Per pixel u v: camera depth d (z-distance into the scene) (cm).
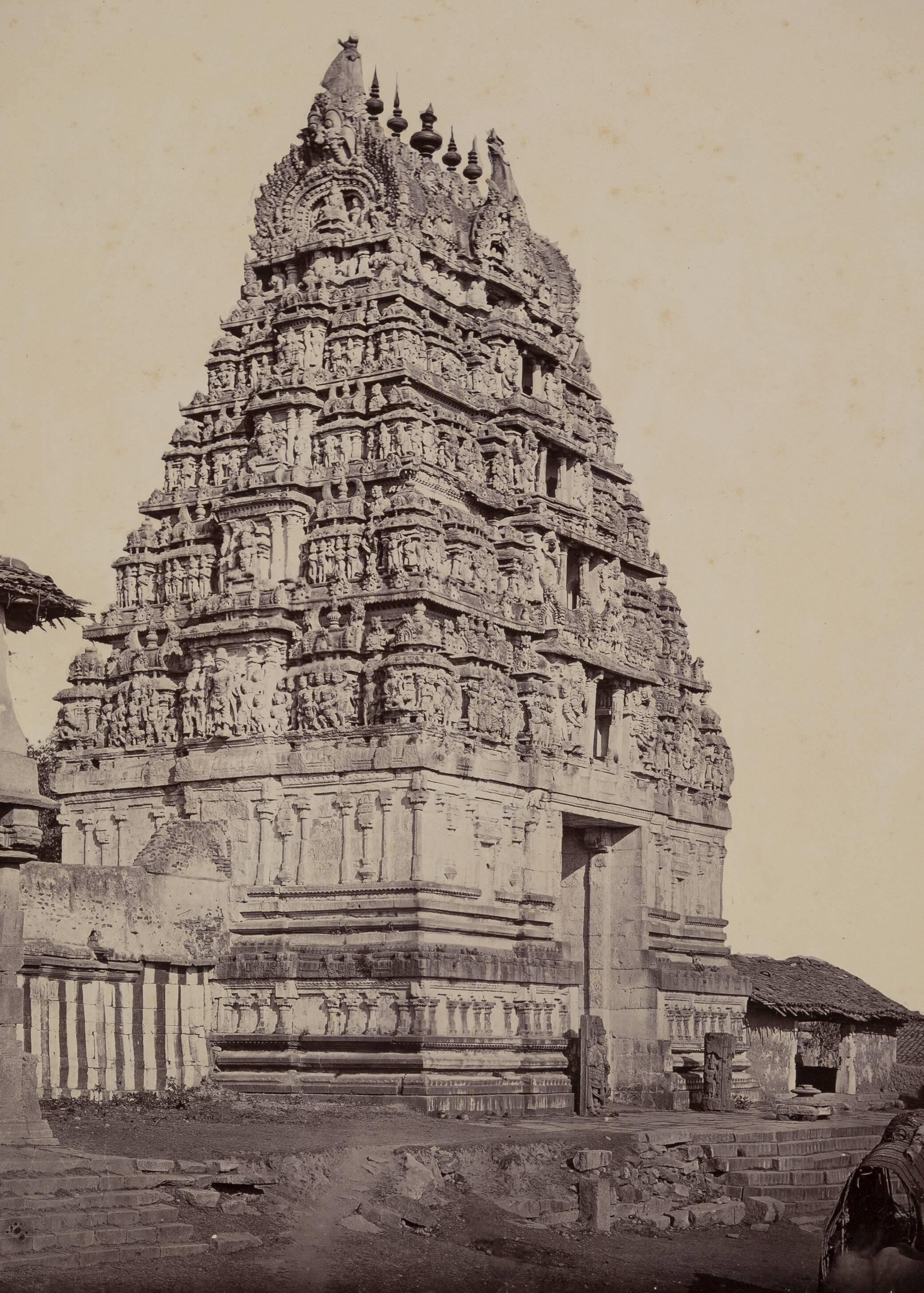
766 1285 3525
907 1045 8275
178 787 5641
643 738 6462
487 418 6138
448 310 6134
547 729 5772
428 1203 3612
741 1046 6719
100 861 5772
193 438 6119
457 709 5400
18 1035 3316
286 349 5931
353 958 5097
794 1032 7269
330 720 5362
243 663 5575
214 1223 3088
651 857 6444
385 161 6078
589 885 6341
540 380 6469
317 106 6175
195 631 5662
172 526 6081
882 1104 6975
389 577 5462
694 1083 6256
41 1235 2803
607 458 6806
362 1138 3984
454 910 5216
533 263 6594
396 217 6019
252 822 5425
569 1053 5550
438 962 5056
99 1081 4525
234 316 6225
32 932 4462
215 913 5212
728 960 7106
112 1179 3123
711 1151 4659
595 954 6272
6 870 3322
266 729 5491
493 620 5666
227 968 5191
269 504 5719
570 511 6309
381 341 5869
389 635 5403
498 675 5606
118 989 4669
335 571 5572
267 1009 5150
